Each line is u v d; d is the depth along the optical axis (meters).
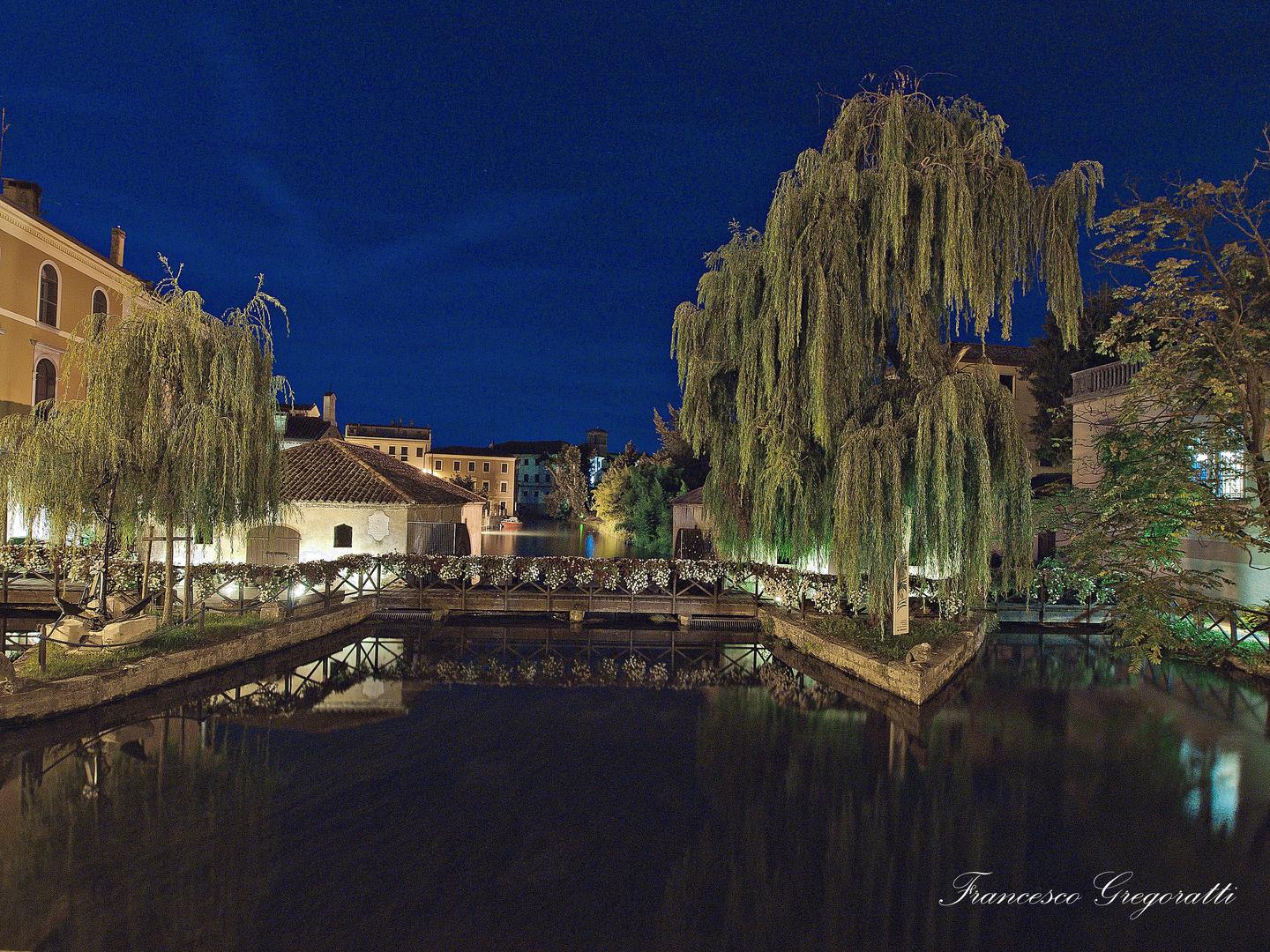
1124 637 11.58
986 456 11.33
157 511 11.61
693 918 5.28
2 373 19.53
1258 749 9.10
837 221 11.79
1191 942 5.16
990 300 11.69
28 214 19.86
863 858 6.29
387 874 5.79
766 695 11.62
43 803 6.98
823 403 11.72
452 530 26.12
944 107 12.23
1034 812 7.29
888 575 12.06
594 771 8.22
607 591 18.70
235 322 12.22
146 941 4.79
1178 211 12.24
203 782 7.60
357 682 12.02
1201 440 12.30
